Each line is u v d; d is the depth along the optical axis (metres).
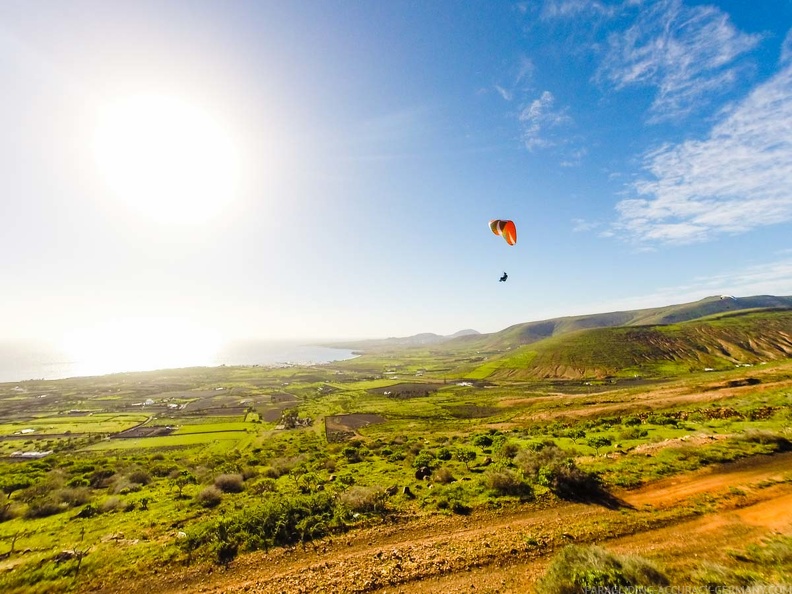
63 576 13.76
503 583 12.31
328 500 18.89
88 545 16.12
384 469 27.16
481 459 27.70
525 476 21.52
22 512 21.59
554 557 13.38
